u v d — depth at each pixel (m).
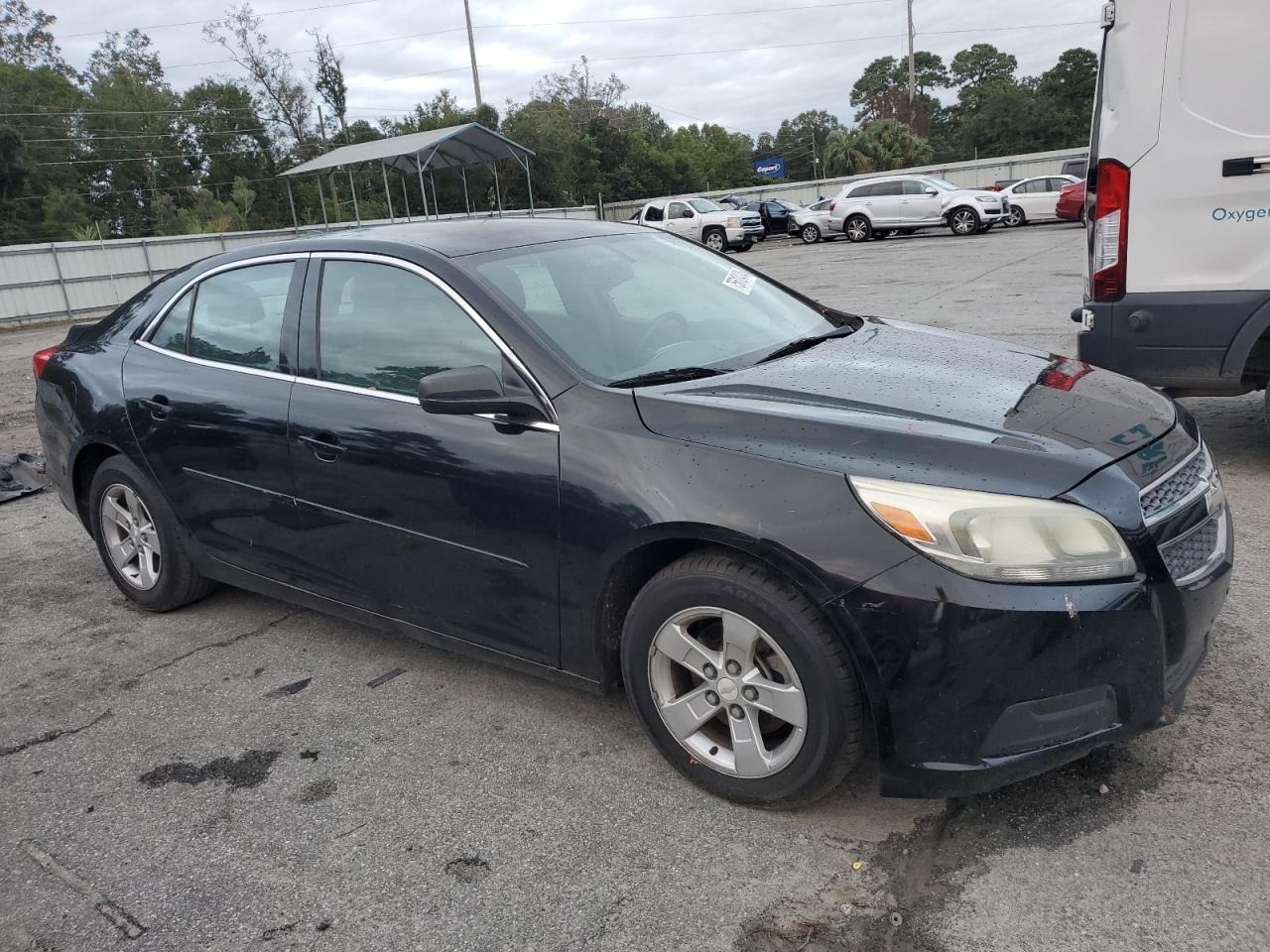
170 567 4.07
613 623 2.79
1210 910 2.11
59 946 2.30
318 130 65.12
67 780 3.03
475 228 3.54
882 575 2.23
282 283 3.55
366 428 3.14
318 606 3.57
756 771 2.53
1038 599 2.17
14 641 4.12
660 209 30.80
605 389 2.76
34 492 6.50
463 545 2.96
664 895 2.31
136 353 4.02
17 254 25.38
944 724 2.24
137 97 65.44
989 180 37.56
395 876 2.46
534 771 2.88
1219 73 4.33
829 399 2.66
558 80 72.75
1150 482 2.37
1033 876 2.27
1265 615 3.42
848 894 2.27
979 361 3.13
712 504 2.42
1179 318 4.64
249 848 2.62
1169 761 2.65
